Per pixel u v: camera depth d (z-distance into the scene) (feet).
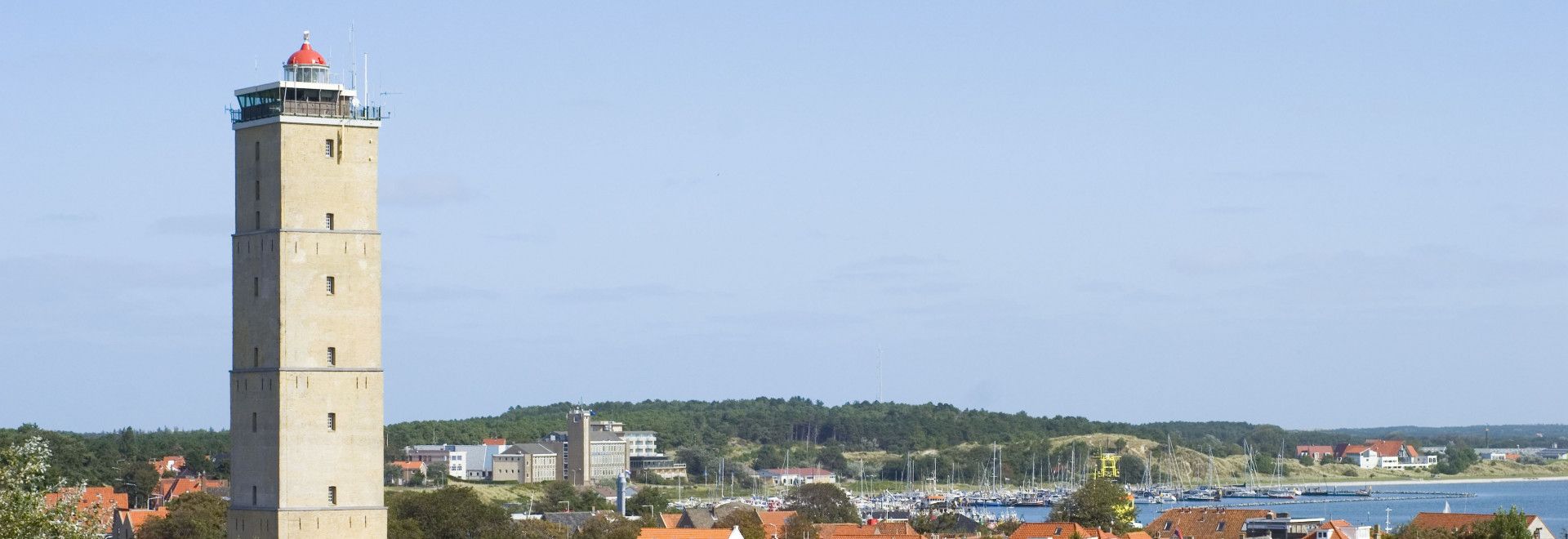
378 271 635.66
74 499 437.17
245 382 633.20
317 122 626.23
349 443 629.10
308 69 634.84
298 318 622.54
